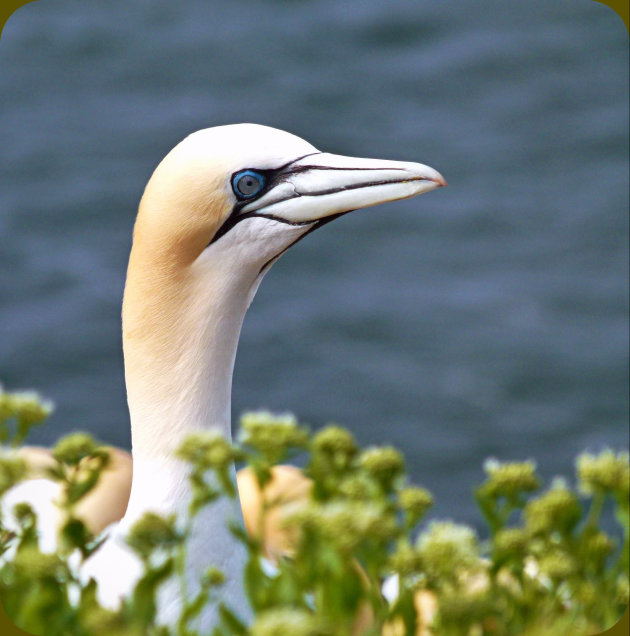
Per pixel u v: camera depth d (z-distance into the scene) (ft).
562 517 19.16
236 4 170.09
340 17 168.76
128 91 152.66
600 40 166.50
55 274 116.67
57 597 18.71
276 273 119.65
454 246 125.59
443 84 158.30
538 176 139.74
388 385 102.42
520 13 171.22
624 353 106.42
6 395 21.75
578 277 120.16
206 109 149.69
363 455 20.52
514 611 18.79
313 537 18.44
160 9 168.14
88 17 165.07
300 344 108.27
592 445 95.04
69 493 20.94
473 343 108.68
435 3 171.94
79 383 100.32
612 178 139.54
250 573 18.83
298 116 151.43
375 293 116.88
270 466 20.30
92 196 130.62
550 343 108.27
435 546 18.38
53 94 151.12
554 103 154.51
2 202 128.77
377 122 151.12
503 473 19.89
